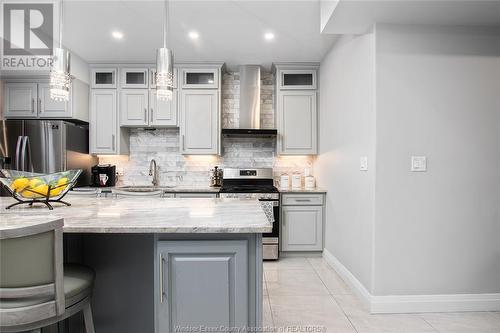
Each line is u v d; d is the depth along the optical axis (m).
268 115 4.16
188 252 1.34
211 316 1.34
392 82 2.24
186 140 3.85
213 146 3.86
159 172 4.16
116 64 3.83
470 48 2.28
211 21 2.74
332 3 2.08
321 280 2.88
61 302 1.17
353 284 2.62
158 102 3.84
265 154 4.16
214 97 3.85
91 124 3.83
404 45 2.25
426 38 2.26
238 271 1.34
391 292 2.26
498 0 1.92
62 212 1.64
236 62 3.85
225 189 3.60
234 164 4.16
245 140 4.16
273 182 4.07
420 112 2.26
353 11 2.07
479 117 2.28
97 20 2.72
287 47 3.33
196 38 3.10
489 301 2.28
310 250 3.61
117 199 2.23
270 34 3.01
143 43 3.22
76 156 3.64
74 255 1.69
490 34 2.29
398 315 2.21
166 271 1.34
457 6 1.99
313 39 3.12
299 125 3.86
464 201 2.28
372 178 2.27
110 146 3.83
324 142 3.60
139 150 4.15
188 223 1.36
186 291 1.34
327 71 3.47
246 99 3.94
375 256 2.25
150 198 2.34
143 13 2.60
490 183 2.29
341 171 2.97
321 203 3.59
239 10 2.54
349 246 2.75
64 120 3.72
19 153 3.33
